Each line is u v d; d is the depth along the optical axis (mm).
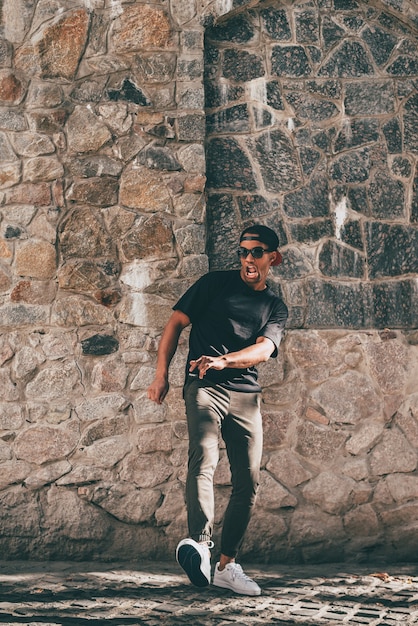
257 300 4082
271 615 3500
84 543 4535
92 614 3480
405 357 4766
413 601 3730
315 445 4672
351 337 4758
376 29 4977
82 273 4648
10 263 4645
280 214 4855
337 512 4629
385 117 4957
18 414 4590
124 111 4711
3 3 4719
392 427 4703
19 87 4691
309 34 4941
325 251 4855
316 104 4926
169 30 4746
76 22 4719
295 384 4707
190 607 3613
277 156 4887
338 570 4402
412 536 4605
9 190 4660
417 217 4926
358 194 4910
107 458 4582
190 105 4730
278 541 4590
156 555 4559
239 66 4898
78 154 4691
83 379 4617
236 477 3975
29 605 3611
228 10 4770
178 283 4668
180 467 4605
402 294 4867
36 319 4621
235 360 3727
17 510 4535
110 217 4680
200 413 3871
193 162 4715
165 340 4062
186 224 4691
